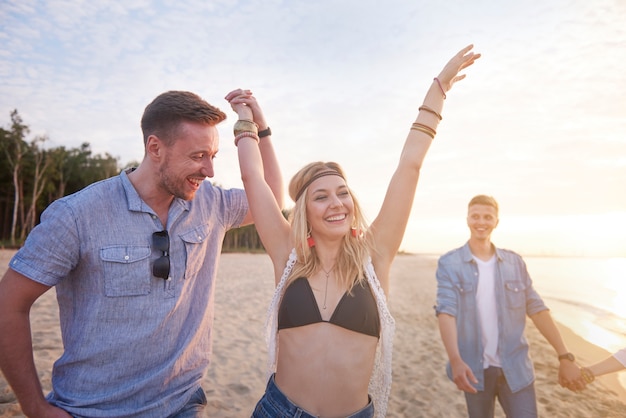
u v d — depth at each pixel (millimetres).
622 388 5629
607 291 19562
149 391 1789
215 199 2184
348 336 1738
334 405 1681
